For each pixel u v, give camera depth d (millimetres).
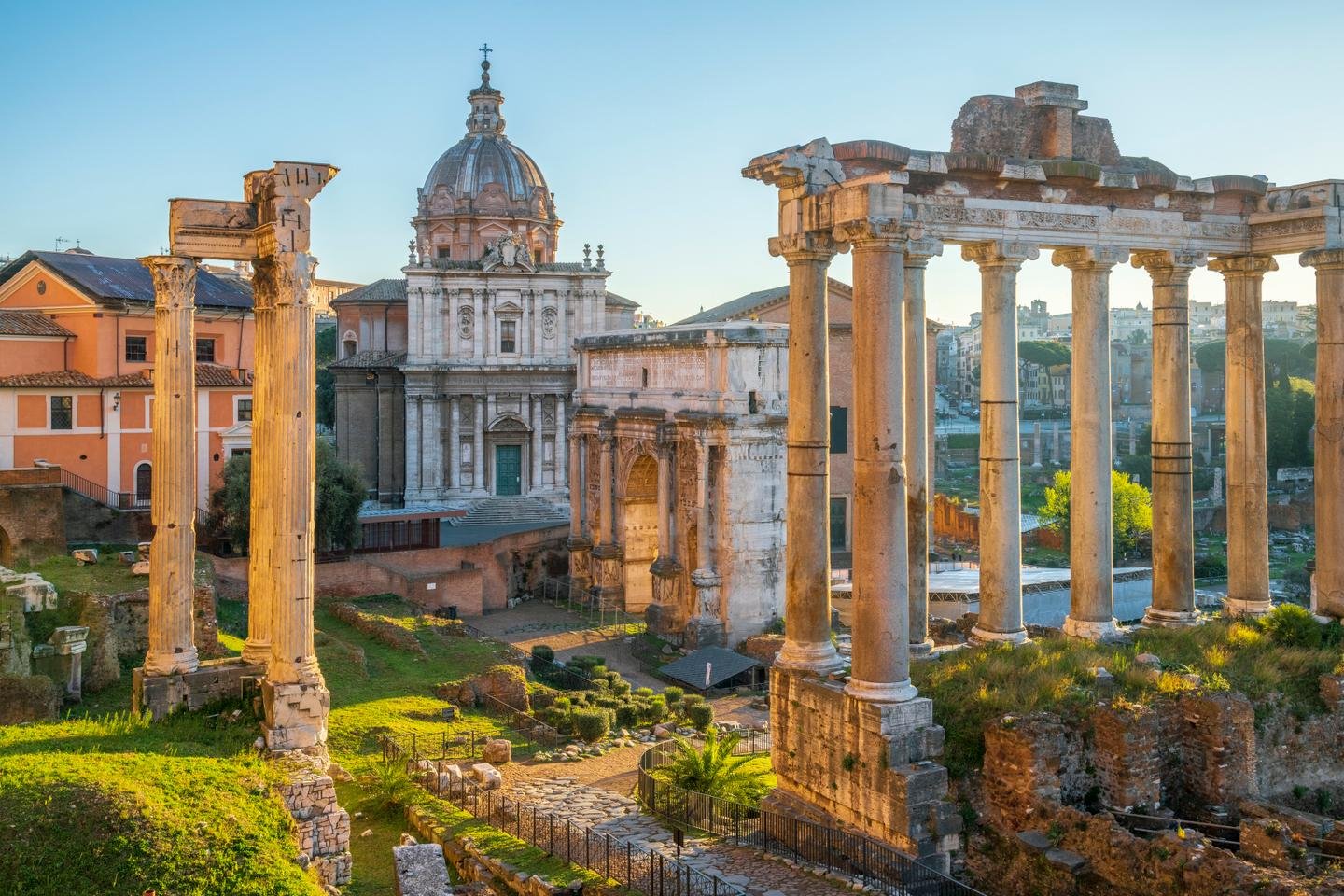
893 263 28438
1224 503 127375
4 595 41594
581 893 26484
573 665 61875
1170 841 24438
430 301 101312
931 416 84688
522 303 103375
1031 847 26234
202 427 71500
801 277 30812
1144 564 99000
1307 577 84938
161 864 23172
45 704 36562
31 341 68375
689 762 34281
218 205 32969
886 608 28359
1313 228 35812
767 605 74625
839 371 99062
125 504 68500
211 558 65312
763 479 74375
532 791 36469
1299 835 25656
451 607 78562
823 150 30531
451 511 97750
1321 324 36625
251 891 23281
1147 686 29953
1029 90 34438
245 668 33906
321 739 31672
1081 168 33344
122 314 69625
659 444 77375
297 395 31766
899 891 25984
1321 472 36875
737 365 73875
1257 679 31281
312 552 32406
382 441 104938
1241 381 38156
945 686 30141
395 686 47562
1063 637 34406
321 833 28156
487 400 102812
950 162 31734
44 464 65938
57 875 22625
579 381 89938
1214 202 36906
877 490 28328
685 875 26781
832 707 29531
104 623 42781
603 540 84375
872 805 28031
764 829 30266
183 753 29203
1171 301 36594
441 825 31109
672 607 76562
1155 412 37312
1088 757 28328
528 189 111312
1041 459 176000
